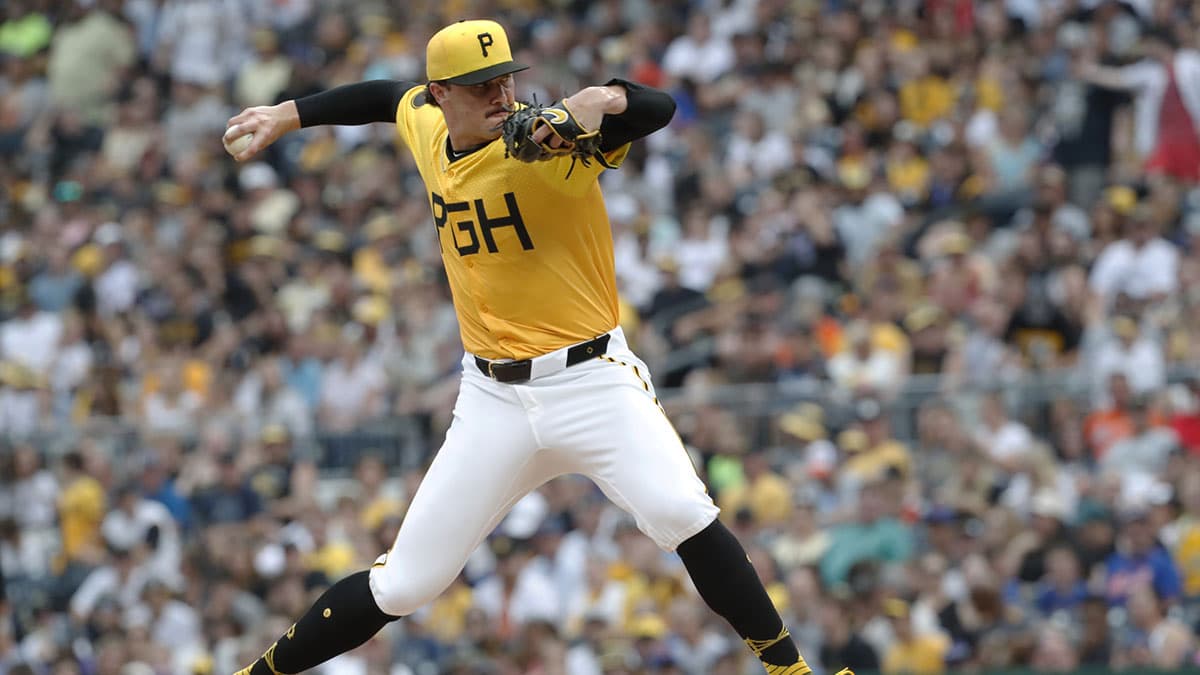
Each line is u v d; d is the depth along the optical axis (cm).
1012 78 6138
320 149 6569
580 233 1908
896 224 5612
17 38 7631
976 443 4469
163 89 7281
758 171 5938
